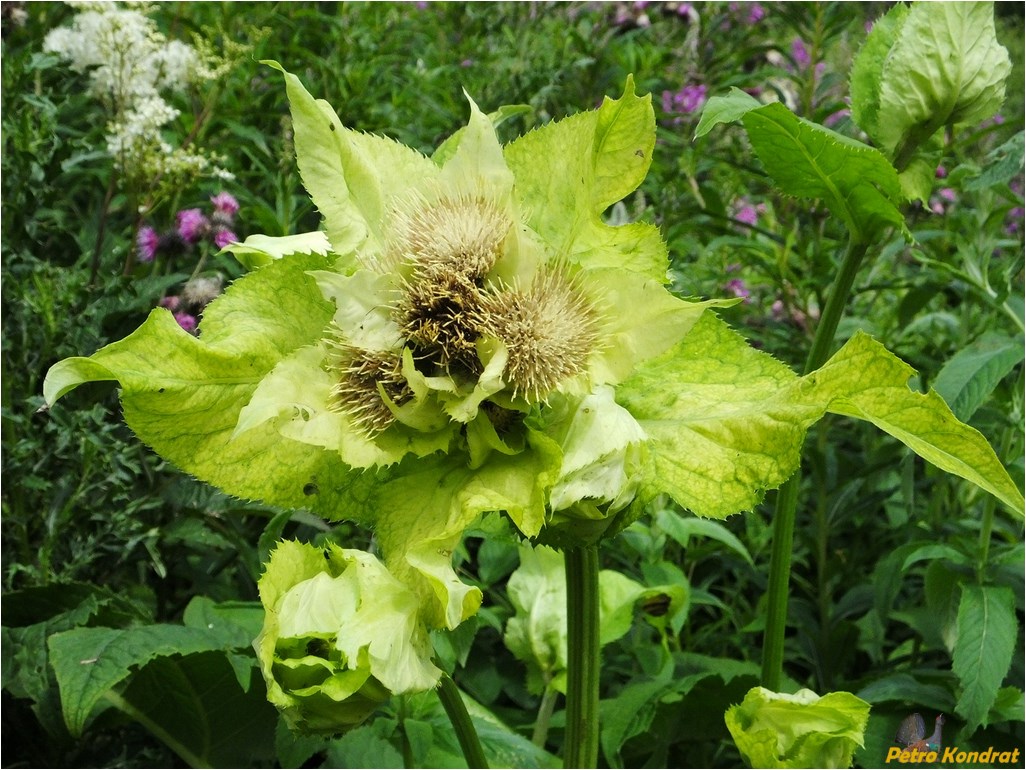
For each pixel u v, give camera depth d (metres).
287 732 0.29
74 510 0.36
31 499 0.38
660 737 0.36
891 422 0.18
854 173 0.26
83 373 0.18
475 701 0.34
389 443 0.19
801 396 0.19
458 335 0.19
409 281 0.20
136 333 0.18
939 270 0.45
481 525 0.24
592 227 0.19
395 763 0.30
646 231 0.19
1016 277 0.44
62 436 0.35
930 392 0.18
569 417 0.19
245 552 0.38
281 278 0.21
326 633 0.17
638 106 0.18
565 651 0.32
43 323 0.38
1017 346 0.34
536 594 0.33
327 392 0.19
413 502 0.20
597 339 0.19
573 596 0.23
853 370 0.18
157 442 0.20
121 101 0.44
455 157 0.20
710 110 0.24
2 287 0.39
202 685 0.30
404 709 0.30
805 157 0.26
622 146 0.19
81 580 0.38
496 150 0.20
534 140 0.21
